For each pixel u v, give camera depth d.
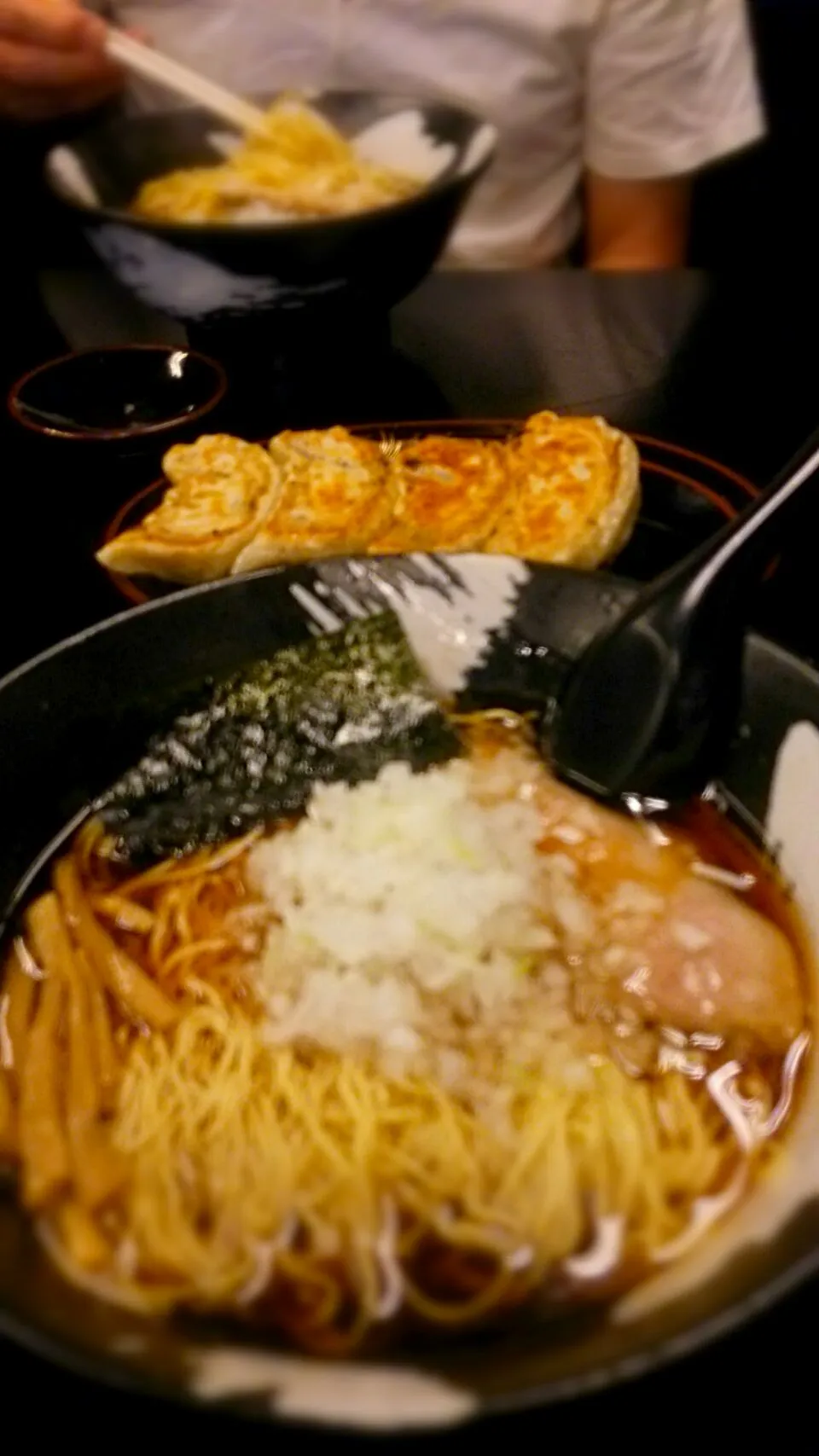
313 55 0.83
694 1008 0.37
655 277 0.71
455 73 0.82
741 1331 0.27
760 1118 0.35
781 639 0.45
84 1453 0.29
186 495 0.51
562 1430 0.28
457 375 0.63
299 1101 0.36
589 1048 0.37
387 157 0.68
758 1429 0.29
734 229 0.99
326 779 0.42
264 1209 0.34
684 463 0.54
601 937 0.38
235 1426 0.26
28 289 0.72
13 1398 0.30
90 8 0.86
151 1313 0.30
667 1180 0.34
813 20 0.93
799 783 0.38
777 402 0.60
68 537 0.53
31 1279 0.29
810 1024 0.36
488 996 0.37
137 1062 0.37
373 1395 0.25
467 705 0.44
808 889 0.37
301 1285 0.32
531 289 0.70
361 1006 0.37
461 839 0.40
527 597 0.43
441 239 0.60
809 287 0.70
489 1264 0.33
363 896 0.39
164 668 0.41
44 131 0.81
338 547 0.48
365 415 0.60
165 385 0.59
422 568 0.43
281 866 0.40
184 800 0.41
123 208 0.64
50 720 0.39
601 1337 0.29
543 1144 0.35
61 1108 0.35
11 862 0.38
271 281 0.57
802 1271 0.27
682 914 0.38
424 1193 0.34
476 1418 0.25
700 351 0.64
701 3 0.82
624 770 0.41
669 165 0.86
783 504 0.40
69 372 0.58
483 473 0.52
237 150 0.67
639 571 0.49
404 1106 0.36
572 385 0.62
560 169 0.86
